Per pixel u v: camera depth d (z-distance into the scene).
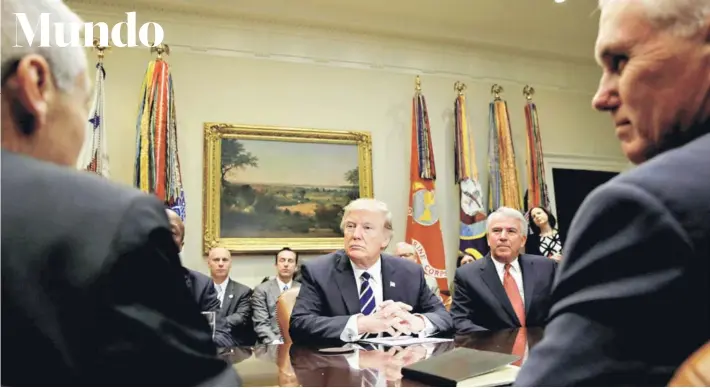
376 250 2.08
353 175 5.13
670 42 0.61
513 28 5.75
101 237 0.49
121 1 4.69
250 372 1.11
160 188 4.12
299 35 5.29
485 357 1.09
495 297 2.53
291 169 4.96
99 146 4.13
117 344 0.47
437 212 5.03
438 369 0.99
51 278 0.47
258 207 4.80
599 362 0.48
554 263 2.70
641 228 0.49
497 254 2.64
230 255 4.57
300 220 4.90
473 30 5.70
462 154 5.27
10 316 0.46
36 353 0.45
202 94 4.88
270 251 4.75
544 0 5.19
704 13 0.59
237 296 4.28
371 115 5.39
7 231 0.48
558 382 0.49
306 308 1.98
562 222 5.88
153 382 0.49
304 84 5.22
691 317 0.47
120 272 0.48
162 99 4.26
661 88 0.62
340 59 5.39
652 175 0.52
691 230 0.47
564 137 6.08
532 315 2.54
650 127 0.64
